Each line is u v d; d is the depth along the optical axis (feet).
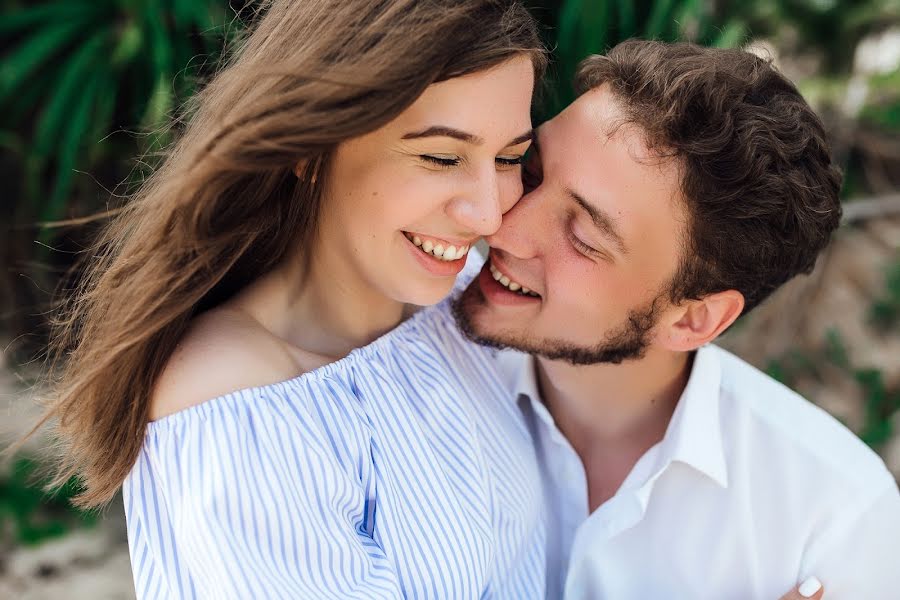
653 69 3.84
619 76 3.92
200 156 3.15
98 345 3.38
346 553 3.27
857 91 10.43
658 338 4.30
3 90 8.19
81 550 7.64
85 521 7.88
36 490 7.88
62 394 3.63
